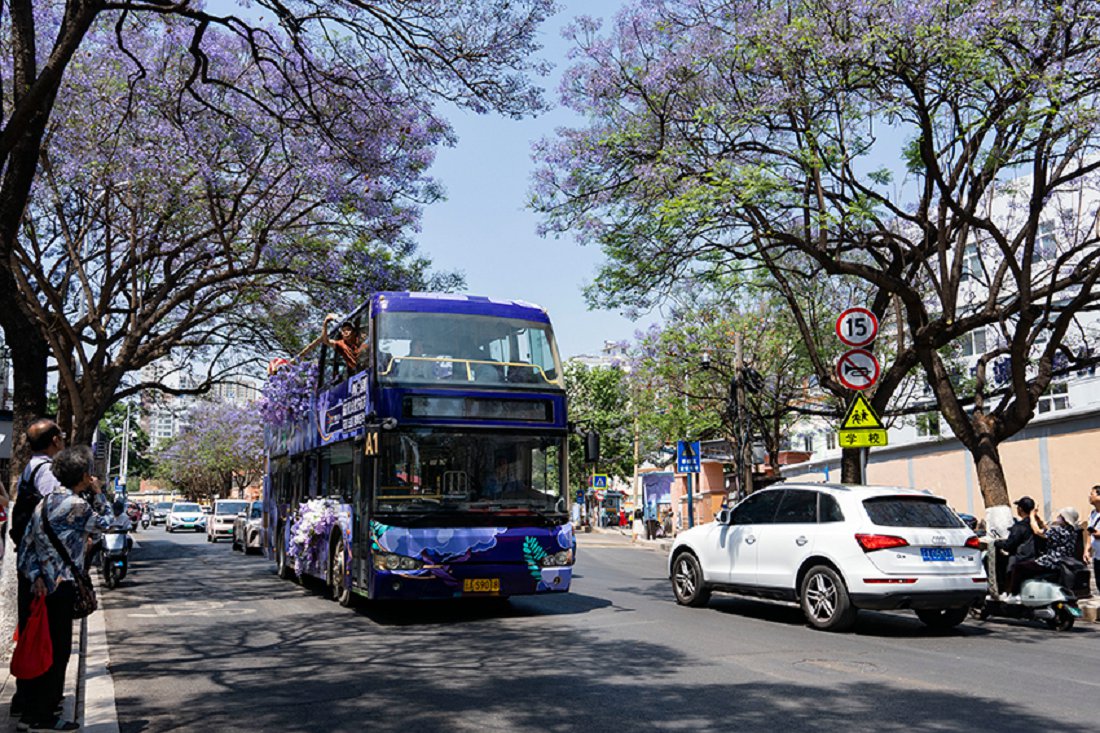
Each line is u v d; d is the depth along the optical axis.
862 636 10.47
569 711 6.63
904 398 28.30
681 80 14.66
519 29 11.84
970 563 10.79
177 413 28.83
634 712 6.59
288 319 22.00
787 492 11.91
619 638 10.15
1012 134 13.29
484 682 7.71
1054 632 11.34
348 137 14.85
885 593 10.35
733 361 31.12
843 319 13.70
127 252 20.45
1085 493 21.05
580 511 66.38
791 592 11.41
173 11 10.09
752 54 13.57
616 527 65.94
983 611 12.38
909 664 8.54
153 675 8.15
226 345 23.23
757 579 11.94
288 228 19.20
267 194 17.62
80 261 19.62
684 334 31.16
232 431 56.97
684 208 12.85
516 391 12.38
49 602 5.88
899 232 19.23
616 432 54.38
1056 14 12.04
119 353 19.38
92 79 16.25
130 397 28.80
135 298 19.36
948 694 7.16
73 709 6.74
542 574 12.02
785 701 6.91
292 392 17.05
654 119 15.19
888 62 12.42
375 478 11.70
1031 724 6.23
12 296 8.81
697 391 34.28
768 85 13.84
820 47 12.41
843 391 16.42
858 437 13.50
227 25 11.08
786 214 15.23
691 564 13.27
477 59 11.77
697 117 14.16
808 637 10.30
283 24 11.32
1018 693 7.22
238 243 19.48
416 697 7.15
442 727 6.21
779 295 23.89
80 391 19.27
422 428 11.88
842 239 14.73
